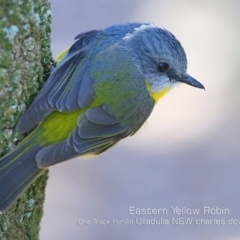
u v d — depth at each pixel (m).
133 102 8.45
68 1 19.73
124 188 14.99
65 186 14.80
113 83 8.25
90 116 8.06
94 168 15.38
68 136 7.85
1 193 7.51
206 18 20.33
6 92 7.46
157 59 8.95
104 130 8.23
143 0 20.55
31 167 7.62
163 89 9.20
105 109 8.23
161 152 15.96
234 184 15.37
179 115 17.02
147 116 8.92
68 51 8.57
